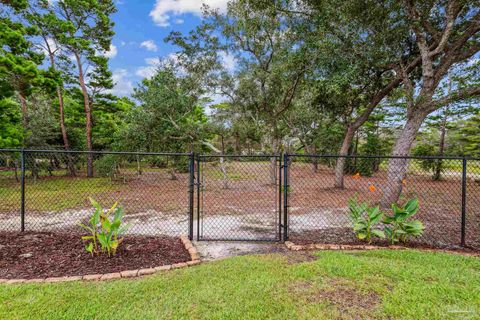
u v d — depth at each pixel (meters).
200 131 10.95
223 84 10.52
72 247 3.48
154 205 6.99
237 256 3.33
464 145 13.73
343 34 6.80
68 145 14.79
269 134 11.56
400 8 6.24
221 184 10.86
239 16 8.70
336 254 3.32
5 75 9.12
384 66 7.34
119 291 2.39
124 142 11.29
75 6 12.61
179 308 2.15
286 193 3.95
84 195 8.47
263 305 2.19
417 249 3.56
